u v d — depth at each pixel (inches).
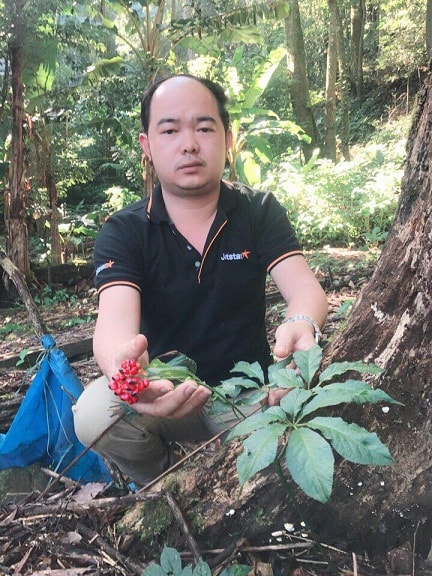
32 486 97.5
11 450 99.3
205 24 320.5
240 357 84.4
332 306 216.2
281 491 61.9
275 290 245.9
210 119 76.4
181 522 62.8
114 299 74.0
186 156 75.7
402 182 67.4
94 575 61.2
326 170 444.8
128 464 78.4
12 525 70.6
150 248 78.8
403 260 64.1
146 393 55.0
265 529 61.9
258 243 82.6
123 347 55.7
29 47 285.0
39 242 396.5
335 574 58.1
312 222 387.2
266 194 86.0
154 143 77.9
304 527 61.4
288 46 584.7
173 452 84.0
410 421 61.3
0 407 131.1
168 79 78.2
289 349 62.5
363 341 66.0
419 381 62.1
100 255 78.0
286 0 333.4
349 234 382.3
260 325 87.7
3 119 325.1
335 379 64.2
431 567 57.3
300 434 45.4
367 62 826.8
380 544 60.5
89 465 98.3
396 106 725.3
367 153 519.2
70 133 339.9
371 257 312.2
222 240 80.7
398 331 63.6
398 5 710.5
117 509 72.1
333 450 61.4
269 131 422.9
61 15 307.4
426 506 59.4
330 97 577.0
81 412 74.8
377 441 44.3
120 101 338.3
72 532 68.3
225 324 83.1
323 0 785.6
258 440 45.8
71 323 242.4
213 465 67.1
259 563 59.2
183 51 520.4
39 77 313.4
